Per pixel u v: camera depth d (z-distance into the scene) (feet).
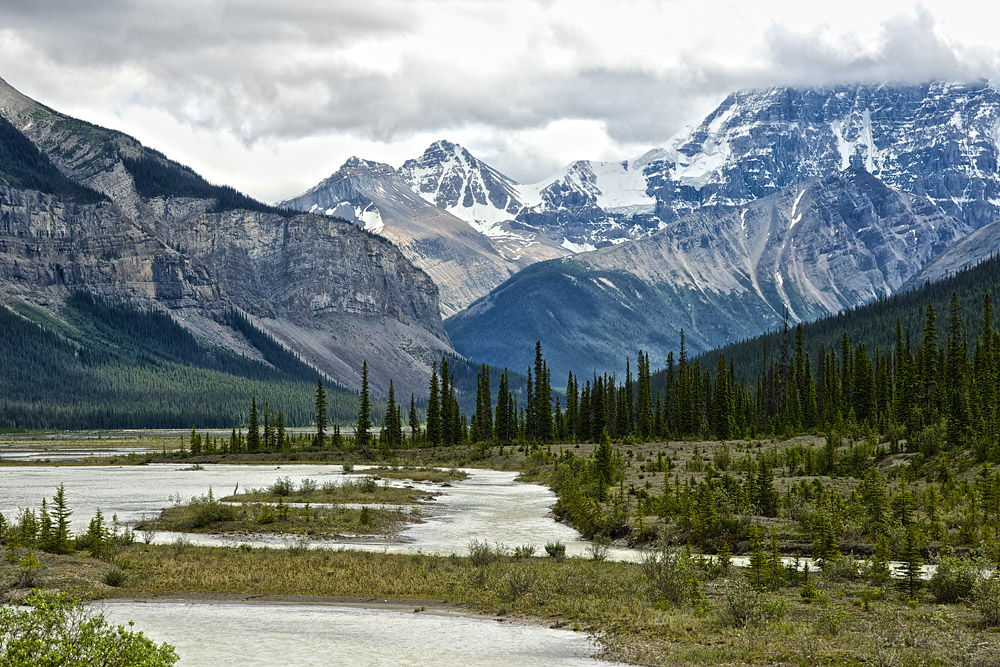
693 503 193.98
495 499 291.38
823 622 114.01
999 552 147.23
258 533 206.90
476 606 134.31
